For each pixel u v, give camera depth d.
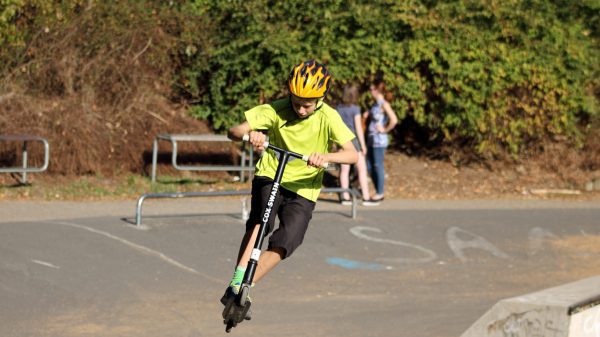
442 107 24.91
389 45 24.06
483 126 24.92
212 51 23.84
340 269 15.49
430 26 24.42
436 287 14.76
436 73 24.50
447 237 18.08
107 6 23.25
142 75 23.53
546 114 25.48
